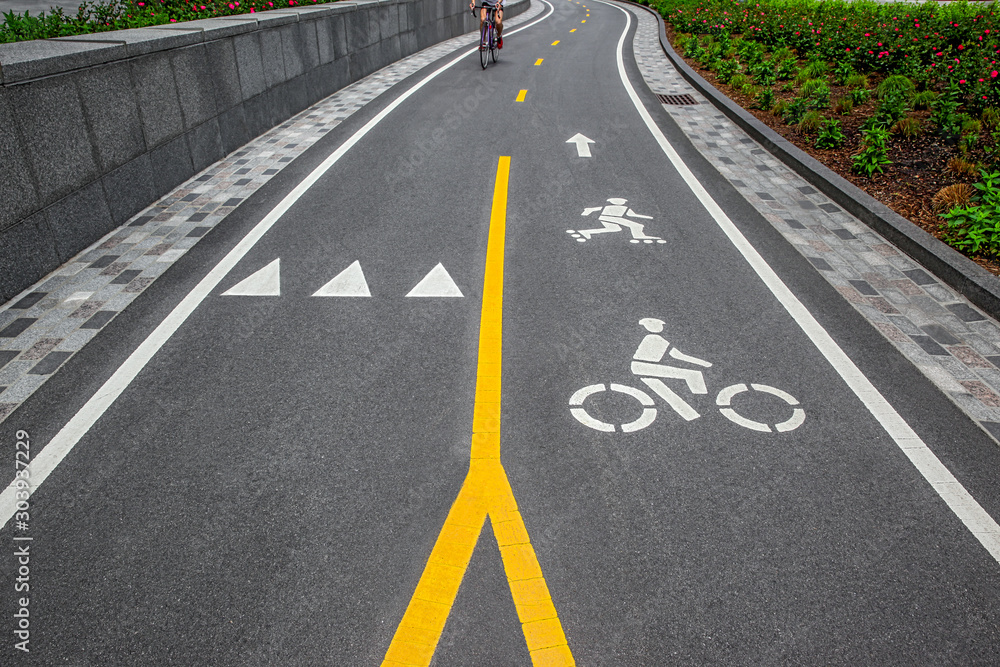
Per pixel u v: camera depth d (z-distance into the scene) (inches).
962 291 211.6
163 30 314.7
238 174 327.3
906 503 128.7
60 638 100.7
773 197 305.1
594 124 431.8
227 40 349.4
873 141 323.9
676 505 127.6
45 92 213.2
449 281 220.1
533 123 431.2
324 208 284.5
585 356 177.3
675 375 169.2
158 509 125.6
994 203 240.7
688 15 926.4
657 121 443.5
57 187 221.0
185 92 309.1
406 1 700.0
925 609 106.9
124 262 229.8
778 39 672.4
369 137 396.5
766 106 456.1
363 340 184.4
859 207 277.3
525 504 127.9
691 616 105.3
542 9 1455.5
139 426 148.4
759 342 185.0
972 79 416.8
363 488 131.5
